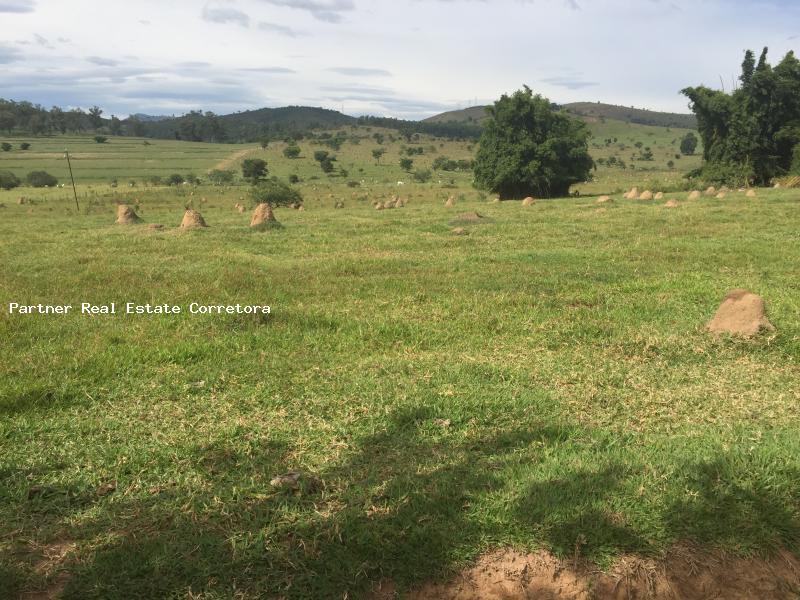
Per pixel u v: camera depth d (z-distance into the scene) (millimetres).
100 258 12398
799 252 12742
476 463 4160
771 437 4547
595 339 7027
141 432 4582
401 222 20859
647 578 3330
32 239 16266
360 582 3174
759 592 3369
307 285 9766
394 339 7016
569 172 44250
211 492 3787
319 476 3980
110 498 3736
